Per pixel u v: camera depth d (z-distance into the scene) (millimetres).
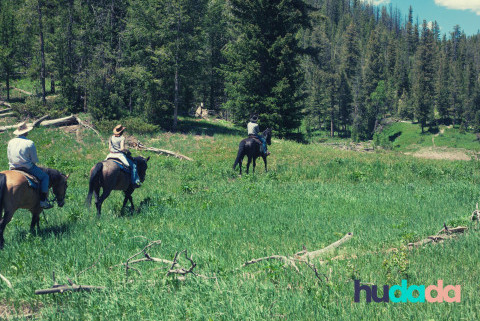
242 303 4812
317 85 122188
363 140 121438
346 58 148125
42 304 5348
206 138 30516
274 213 10523
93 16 43688
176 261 6445
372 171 18500
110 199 12688
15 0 51688
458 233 8094
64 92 38938
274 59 37344
